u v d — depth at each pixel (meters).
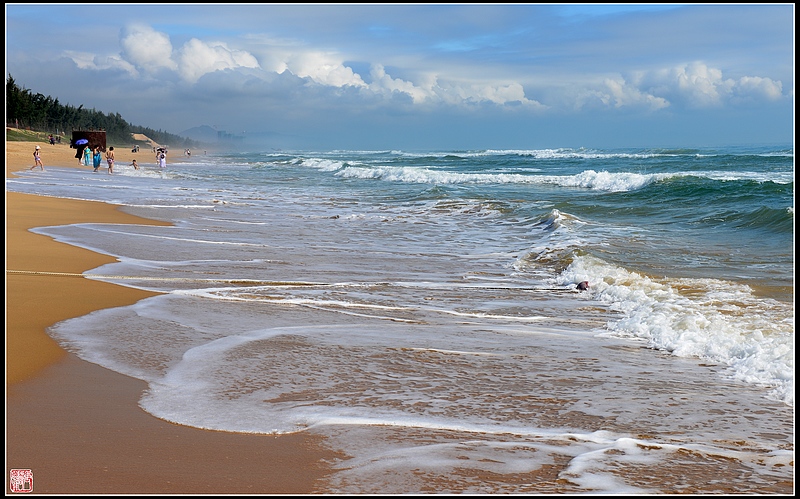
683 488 3.79
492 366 6.26
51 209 19.38
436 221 19.88
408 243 15.43
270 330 7.35
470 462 4.10
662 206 21.81
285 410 4.96
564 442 4.48
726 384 5.83
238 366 6.00
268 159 94.62
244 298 9.07
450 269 12.11
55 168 46.88
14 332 6.88
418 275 11.42
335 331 7.42
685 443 4.49
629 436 4.61
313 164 64.75
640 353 6.87
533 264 12.64
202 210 22.05
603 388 5.66
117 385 5.42
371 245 14.98
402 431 4.61
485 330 7.75
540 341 7.28
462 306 9.11
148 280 10.02
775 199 21.56
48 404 4.96
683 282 10.22
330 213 22.00
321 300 9.13
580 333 7.71
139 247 13.27
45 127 146.25
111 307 8.13
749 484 3.86
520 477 3.90
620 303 9.20
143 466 3.97
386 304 9.08
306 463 4.06
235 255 12.83
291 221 19.47
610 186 32.56
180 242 14.30
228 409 4.95
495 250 14.45
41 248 12.39
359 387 5.54
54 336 6.77
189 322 7.56
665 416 5.02
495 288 10.42
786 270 11.08
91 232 15.16
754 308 8.44
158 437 4.41
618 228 16.98
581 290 10.20
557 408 5.15
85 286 9.30
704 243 14.33
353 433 4.55
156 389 5.35
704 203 21.98
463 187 34.31
